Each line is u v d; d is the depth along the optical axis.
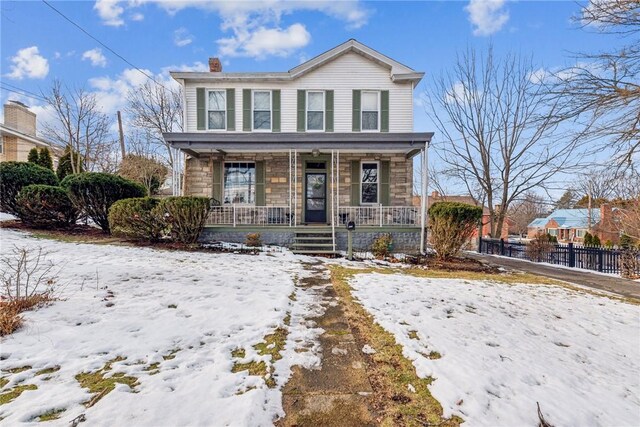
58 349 3.07
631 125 5.68
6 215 12.64
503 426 2.33
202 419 2.19
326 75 12.54
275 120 12.53
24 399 2.33
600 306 5.83
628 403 2.83
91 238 9.67
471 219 9.66
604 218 13.46
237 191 12.86
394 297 5.35
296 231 10.95
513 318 4.83
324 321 4.29
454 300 5.42
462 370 3.06
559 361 3.54
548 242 12.11
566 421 2.45
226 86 12.55
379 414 2.43
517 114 16.08
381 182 12.75
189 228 9.56
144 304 4.36
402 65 12.25
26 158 22.16
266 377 2.81
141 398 2.38
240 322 3.99
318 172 12.80
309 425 2.28
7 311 3.44
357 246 10.97
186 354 3.15
